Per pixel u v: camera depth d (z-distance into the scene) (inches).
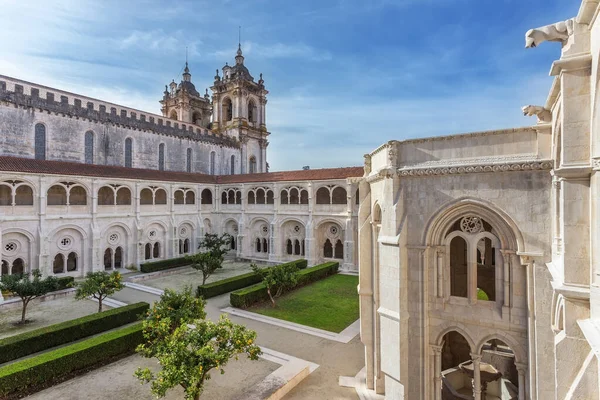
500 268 512.1
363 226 712.4
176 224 2063.2
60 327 908.0
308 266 1931.6
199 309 807.1
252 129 3011.8
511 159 490.3
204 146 2628.0
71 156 1877.5
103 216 1734.7
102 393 683.4
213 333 570.3
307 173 2071.9
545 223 468.8
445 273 552.7
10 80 1686.8
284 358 830.5
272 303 1242.6
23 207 1478.8
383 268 598.5
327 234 1982.0
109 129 2050.9
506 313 501.7
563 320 395.2
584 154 355.6
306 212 1980.8
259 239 2206.0
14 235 1461.6
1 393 644.1
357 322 1074.1
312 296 1349.7
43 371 703.1
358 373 768.3
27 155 1700.3
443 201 537.6
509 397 694.5
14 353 804.0
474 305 529.7
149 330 787.4
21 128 1681.8
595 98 335.0
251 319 1104.8
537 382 464.8
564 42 375.9
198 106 3255.4
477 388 522.3
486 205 503.8
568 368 367.2
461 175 524.4
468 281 537.6
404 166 575.5
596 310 333.4
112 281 1101.1
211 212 2308.1
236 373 757.9
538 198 473.7
